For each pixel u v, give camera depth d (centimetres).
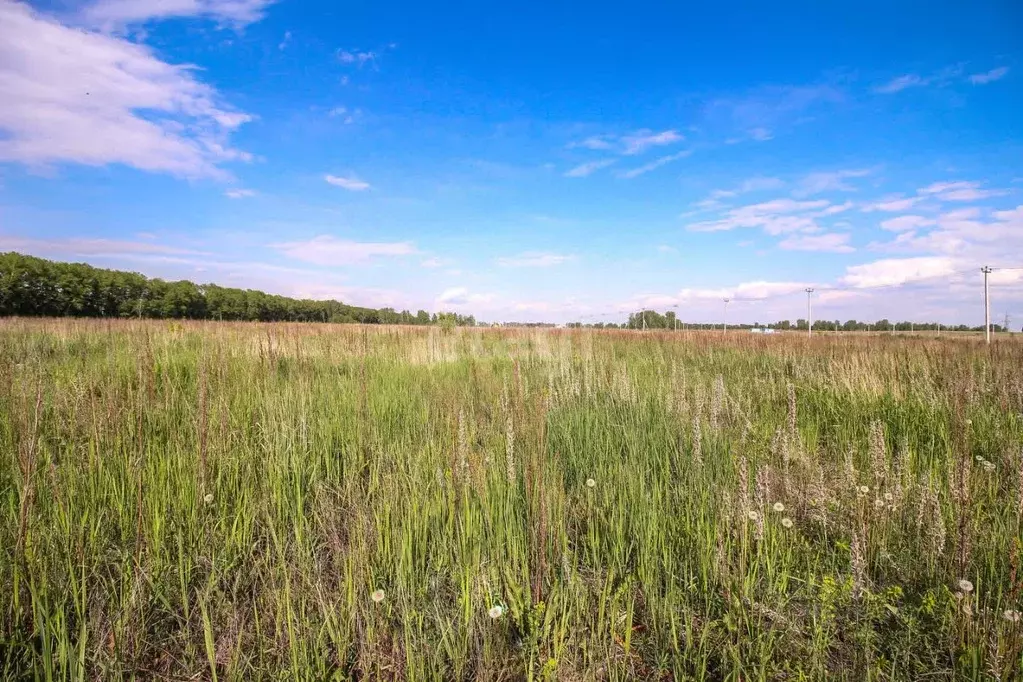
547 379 792
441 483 343
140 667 218
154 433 445
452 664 218
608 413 582
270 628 238
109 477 346
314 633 227
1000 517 331
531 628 232
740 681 211
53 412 444
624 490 369
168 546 294
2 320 1315
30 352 706
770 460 463
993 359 882
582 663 219
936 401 600
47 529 282
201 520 315
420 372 902
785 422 598
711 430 507
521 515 332
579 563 303
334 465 436
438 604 247
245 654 221
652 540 302
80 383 477
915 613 249
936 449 499
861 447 514
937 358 864
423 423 527
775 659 225
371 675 212
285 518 337
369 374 841
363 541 271
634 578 276
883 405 646
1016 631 207
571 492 375
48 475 323
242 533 306
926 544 298
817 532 339
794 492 375
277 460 402
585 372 777
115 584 264
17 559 238
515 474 356
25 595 238
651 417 570
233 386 596
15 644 214
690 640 226
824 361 996
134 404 452
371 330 1573
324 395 607
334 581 276
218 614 248
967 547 270
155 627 241
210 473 374
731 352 1427
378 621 234
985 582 268
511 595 250
